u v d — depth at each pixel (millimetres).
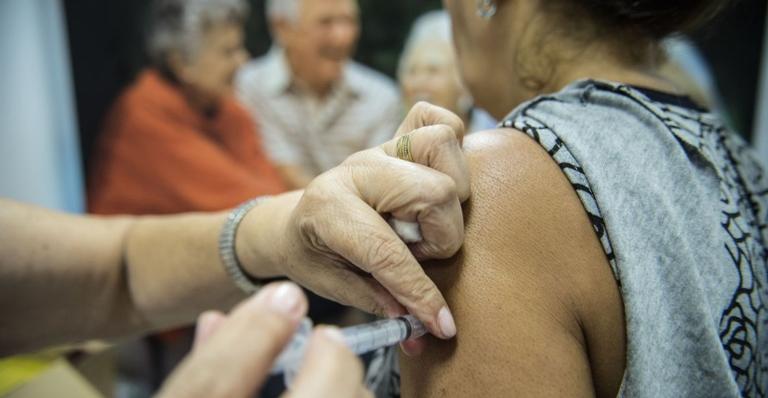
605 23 460
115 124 1341
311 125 1324
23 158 1378
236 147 1333
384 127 1341
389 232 380
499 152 413
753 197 468
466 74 545
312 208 395
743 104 1312
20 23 1297
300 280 455
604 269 387
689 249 392
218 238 550
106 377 905
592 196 391
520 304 383
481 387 379
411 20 1275
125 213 1381
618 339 391
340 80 1306
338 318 1090
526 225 394
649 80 462
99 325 625
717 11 466
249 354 291
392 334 374
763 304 427
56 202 1417
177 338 1266
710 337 387
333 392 300
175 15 1262
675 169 406
